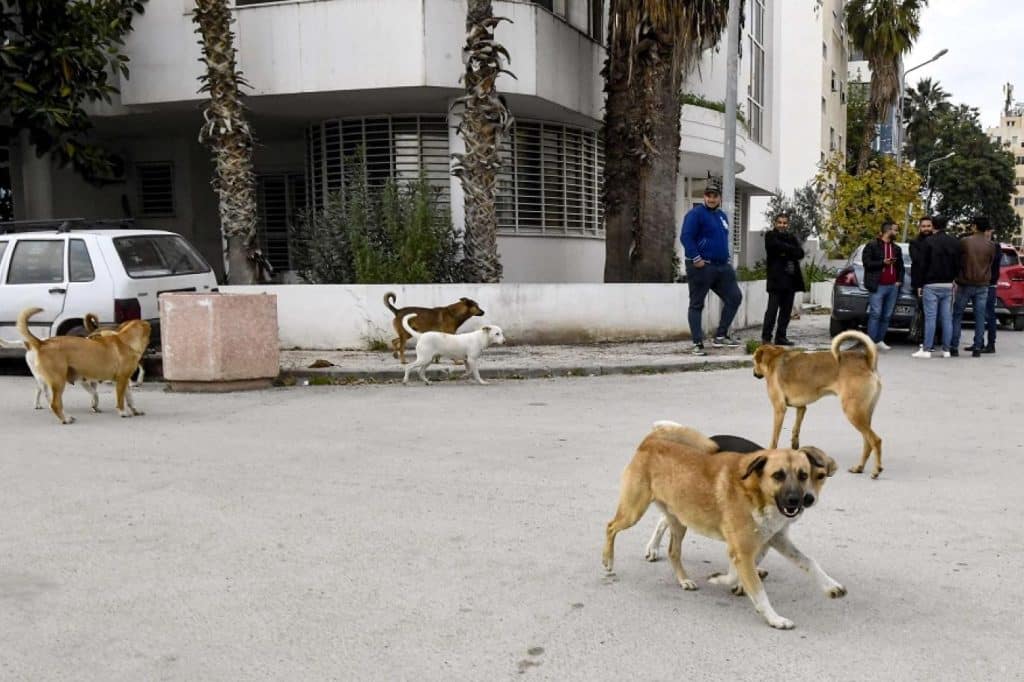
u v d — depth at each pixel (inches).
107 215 792.9
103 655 147.9
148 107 643.5
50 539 206.5
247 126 592.1
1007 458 284.7
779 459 156.3
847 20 1528.1
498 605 169.5
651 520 226.4
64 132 615.5
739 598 175.0
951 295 521.7
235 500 238.1
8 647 150.9
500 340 445.4
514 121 661.3
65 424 343.3
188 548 200.4
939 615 165.0
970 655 148.3
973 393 406.0
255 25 601.0
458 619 162.9
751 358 495.5
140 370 446.3
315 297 550.0
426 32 574.9
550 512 228.2
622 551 201.8
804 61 1680.6
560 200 726.5
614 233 642.8
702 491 167.6
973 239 523.5
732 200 620.7
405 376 442.3
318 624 160.4
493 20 558.3
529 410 369.4
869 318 550.0
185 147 783.7
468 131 569.3
